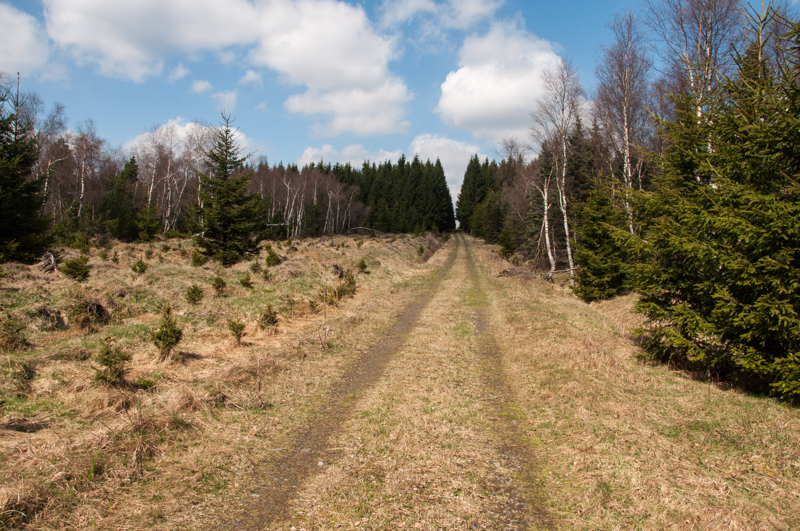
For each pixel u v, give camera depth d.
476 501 4.32
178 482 4.47
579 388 7.34
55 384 6.50
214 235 22.98
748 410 6.27
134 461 4.59
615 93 20.05
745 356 6.77
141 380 7.11
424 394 7.38
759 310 6.30
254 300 14.48
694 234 7.83
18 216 15.65
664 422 6.08
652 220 9.41
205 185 23.36
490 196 66.94
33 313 9.52
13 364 6.77
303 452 5.38
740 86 8.00
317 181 70.19
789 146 6.48
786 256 6.11
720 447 5.21
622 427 5.84
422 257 39.84
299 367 8.66
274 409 6.64
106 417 5.69
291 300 15.01
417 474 4.81
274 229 45.19
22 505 3.63
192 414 6.00
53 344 8.52
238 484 4.58
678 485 4.40
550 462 5.20
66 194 49.62
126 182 52.12
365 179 100.19
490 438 5.84
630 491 4.36
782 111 6.55
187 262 21.84
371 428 6.02
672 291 8.63
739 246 6.94
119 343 8.92
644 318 13.58
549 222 30.33
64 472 4.16
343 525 3.90
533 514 4.14
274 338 10.98
